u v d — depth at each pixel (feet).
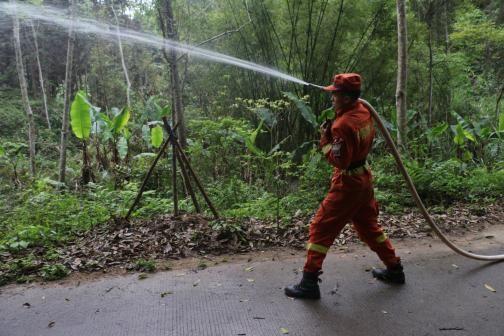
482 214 19.17
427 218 12.58
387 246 11.55
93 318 10.22
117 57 61.16
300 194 20.12
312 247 10.79
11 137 55.42
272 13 32.27
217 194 21.90
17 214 19.02
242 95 34.76
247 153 26.02
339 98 10.51
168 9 19.97
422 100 39.01
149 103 28.12
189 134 30.73
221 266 13.20
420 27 34.58
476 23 46.14
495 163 27.78
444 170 22.38
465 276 12.30
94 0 49.78
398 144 24.80
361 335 9.26
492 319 9.85
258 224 16.74
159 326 9.78
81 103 23.27
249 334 9.37
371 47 32.68
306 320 9.90
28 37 69.26
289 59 30.94
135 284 12.01
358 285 11.73
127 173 26.71
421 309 10.35
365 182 10.68
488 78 48.08
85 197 22.61
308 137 30.68
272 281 12.03
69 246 15.12
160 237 15.12
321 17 30.12
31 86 75.97
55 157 45.68
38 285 12.16
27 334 9.61
